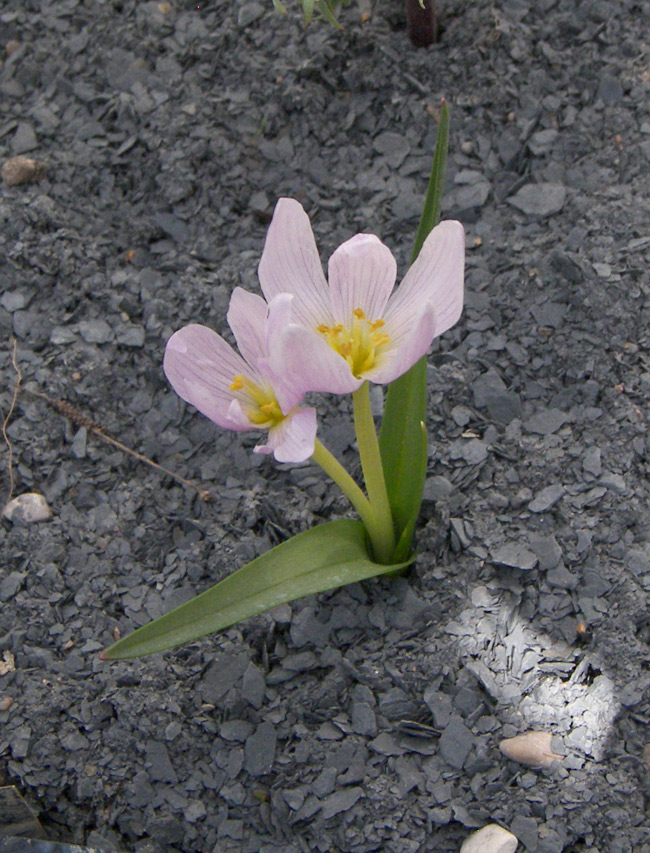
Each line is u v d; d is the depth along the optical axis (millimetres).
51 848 386
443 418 425
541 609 396
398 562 396
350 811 378
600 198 445
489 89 464
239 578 365
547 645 392
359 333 355
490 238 449
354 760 384
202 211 465
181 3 493
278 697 394
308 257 355
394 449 391
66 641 406
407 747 384
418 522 411
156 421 440
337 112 473
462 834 375
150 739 390
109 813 388
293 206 350
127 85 482
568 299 433
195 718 392
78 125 480
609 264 431
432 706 386
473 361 432
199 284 451
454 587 399
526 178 456
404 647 394
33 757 391
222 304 447
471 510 409
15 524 423
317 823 379
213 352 357
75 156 474
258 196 466
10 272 458
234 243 461
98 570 416
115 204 471
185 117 472
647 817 374
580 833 372
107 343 448
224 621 357
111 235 466
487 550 402
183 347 354
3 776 391
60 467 434
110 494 429
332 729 389
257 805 385
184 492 428
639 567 397
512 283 439
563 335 429
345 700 393
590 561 399
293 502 419
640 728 381
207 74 480
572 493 408
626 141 453
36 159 474
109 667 399
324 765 384
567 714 382
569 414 422
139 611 409
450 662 390
